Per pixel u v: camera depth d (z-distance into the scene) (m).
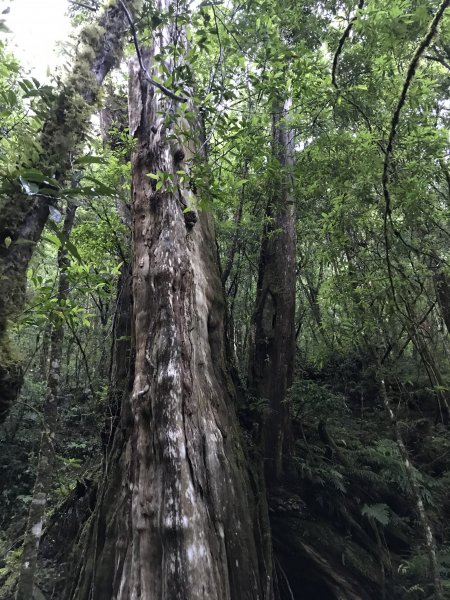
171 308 4.91
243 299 11.05
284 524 6.23
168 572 3.69
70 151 2.44
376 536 6.46
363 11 3.57
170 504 3.94
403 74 5.30
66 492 7.71
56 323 3.48
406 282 6.00
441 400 9.09
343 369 9.73
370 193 5.62
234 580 4.15
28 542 5.23
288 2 6.11
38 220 2.35
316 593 6.15
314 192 6.66
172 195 5.50
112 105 9.66
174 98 2.96
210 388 5.22
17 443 10.37
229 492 4.57
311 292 10.48
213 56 5.46
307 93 5.62
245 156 6.41
